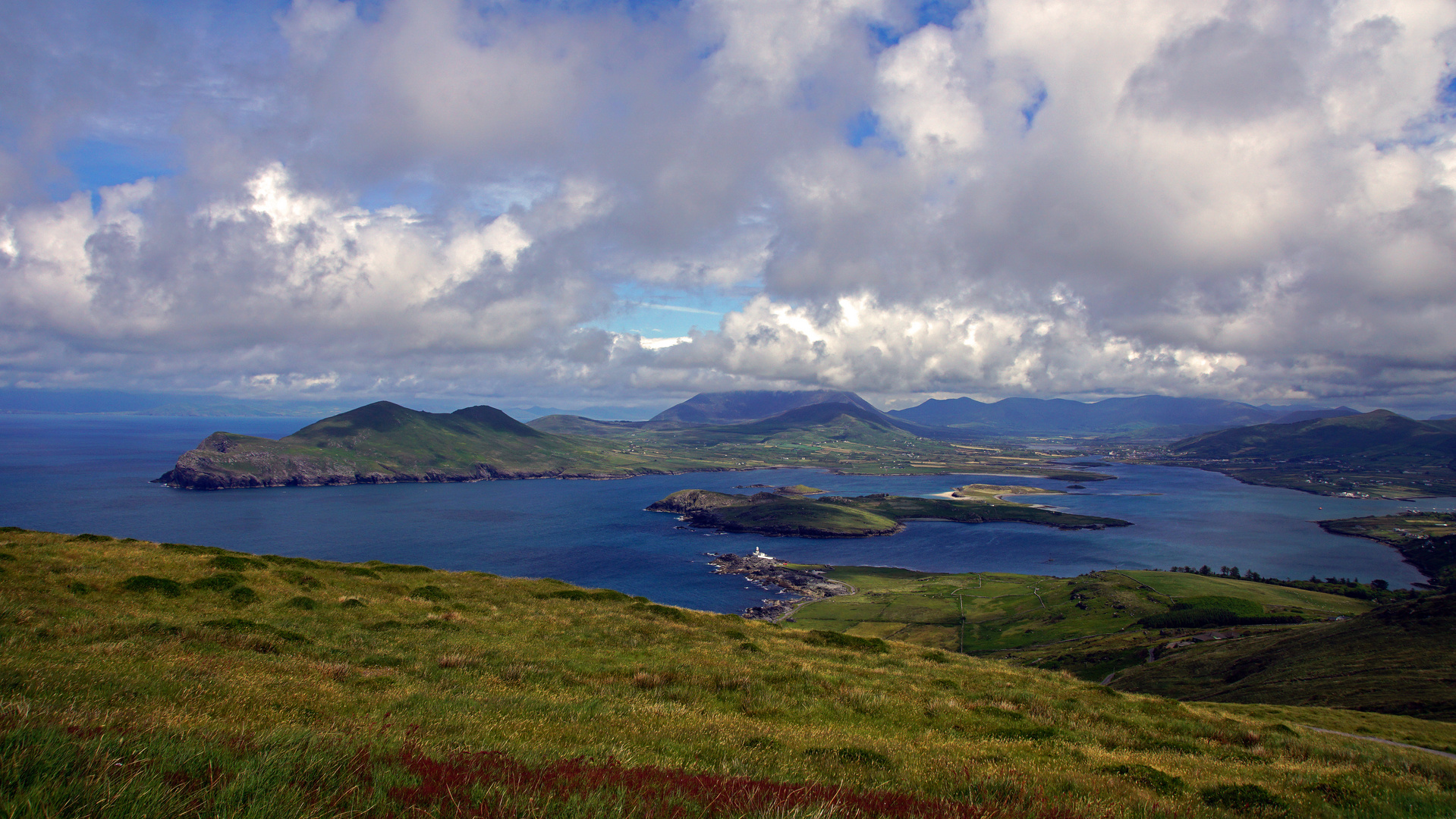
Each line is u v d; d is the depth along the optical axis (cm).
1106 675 12350
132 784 763
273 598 3425
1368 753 2541
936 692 2719
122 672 1706
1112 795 1413
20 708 1030
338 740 1113
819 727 2039
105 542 4175
